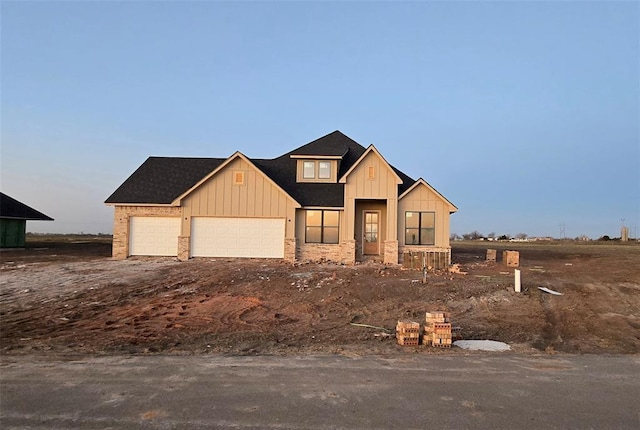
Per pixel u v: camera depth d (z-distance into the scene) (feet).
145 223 75.00
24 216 107.34
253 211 72.90
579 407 17.30
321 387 19.30
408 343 27.76
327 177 79.46
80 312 36.96
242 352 25.72
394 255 71.26
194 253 72.90
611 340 30.14
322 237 74.69
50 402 17.31
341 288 48.49
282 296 44.42
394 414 16.47
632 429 15.37
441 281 52.95
